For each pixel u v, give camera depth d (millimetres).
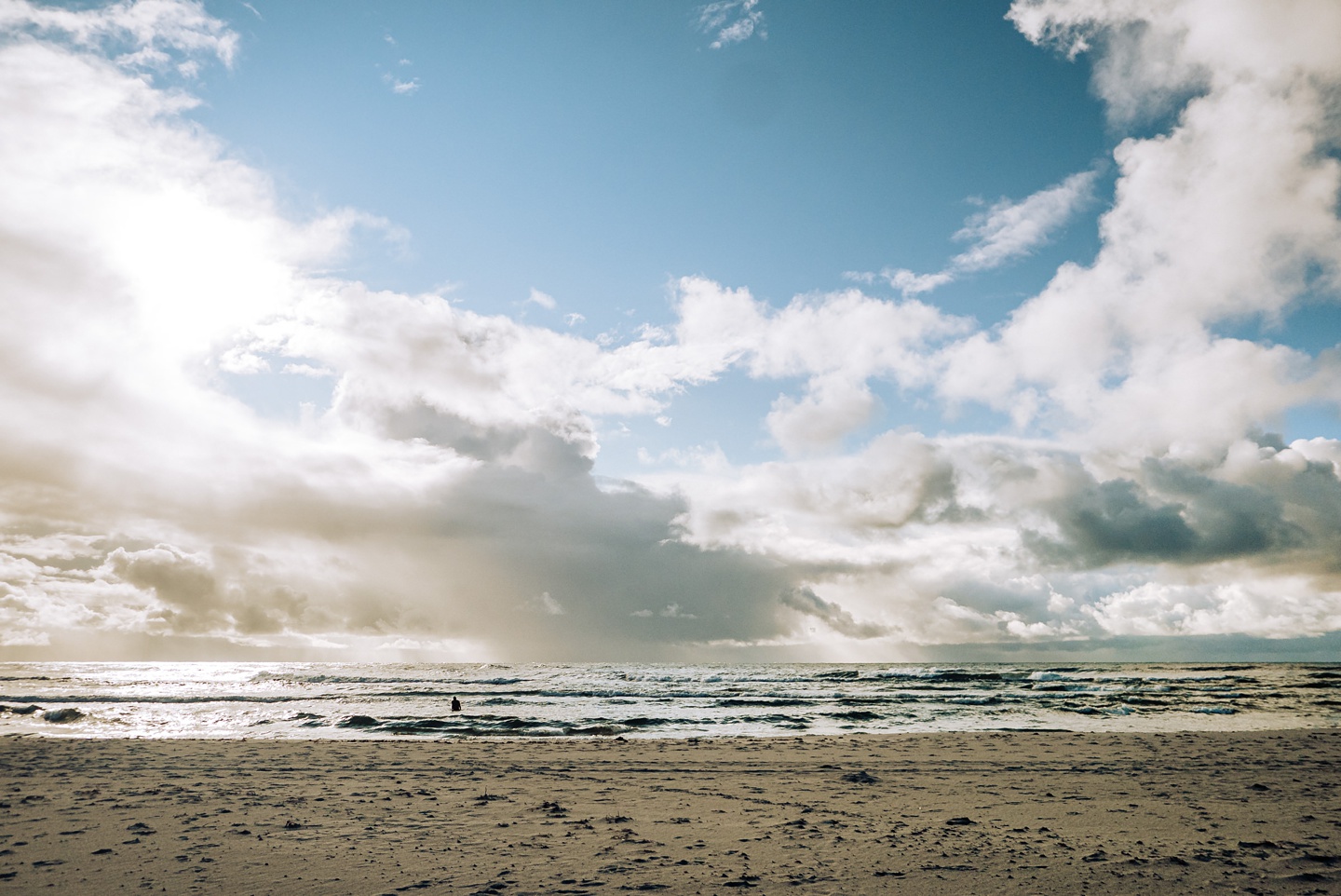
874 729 30078
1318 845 9523
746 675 98625
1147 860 8805
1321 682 68812
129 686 64562
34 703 41688
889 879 8039
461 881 8031
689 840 10008
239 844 9773
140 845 9711
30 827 10805
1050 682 72250
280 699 49031
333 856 9133
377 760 19094
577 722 32844
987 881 7965
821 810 12367
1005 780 15852
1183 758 19109
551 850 9422
